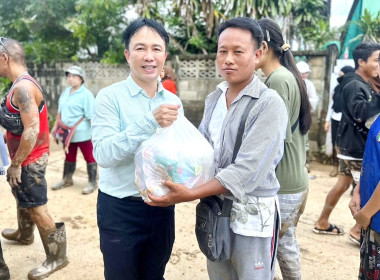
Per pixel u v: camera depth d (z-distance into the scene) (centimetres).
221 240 150
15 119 234
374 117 240
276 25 190
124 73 736
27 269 262
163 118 138
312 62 578
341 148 290
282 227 197
